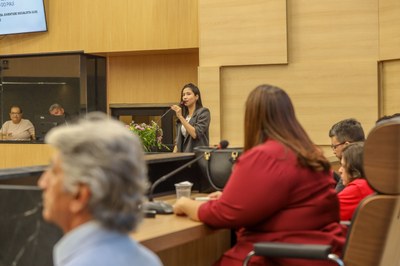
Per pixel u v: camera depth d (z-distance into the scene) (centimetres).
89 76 802
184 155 328
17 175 225
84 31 782
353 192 293
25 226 195
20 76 819
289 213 229
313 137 658
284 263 225
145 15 754
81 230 116
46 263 192
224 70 694
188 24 737
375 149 212
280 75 671
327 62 655
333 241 229
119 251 115
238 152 307
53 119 800
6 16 806
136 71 805
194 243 306
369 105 639
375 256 213
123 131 119
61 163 116
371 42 640
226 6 687
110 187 114
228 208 226
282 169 224
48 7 797
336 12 652
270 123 235
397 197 211
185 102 555
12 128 816
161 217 244
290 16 670
